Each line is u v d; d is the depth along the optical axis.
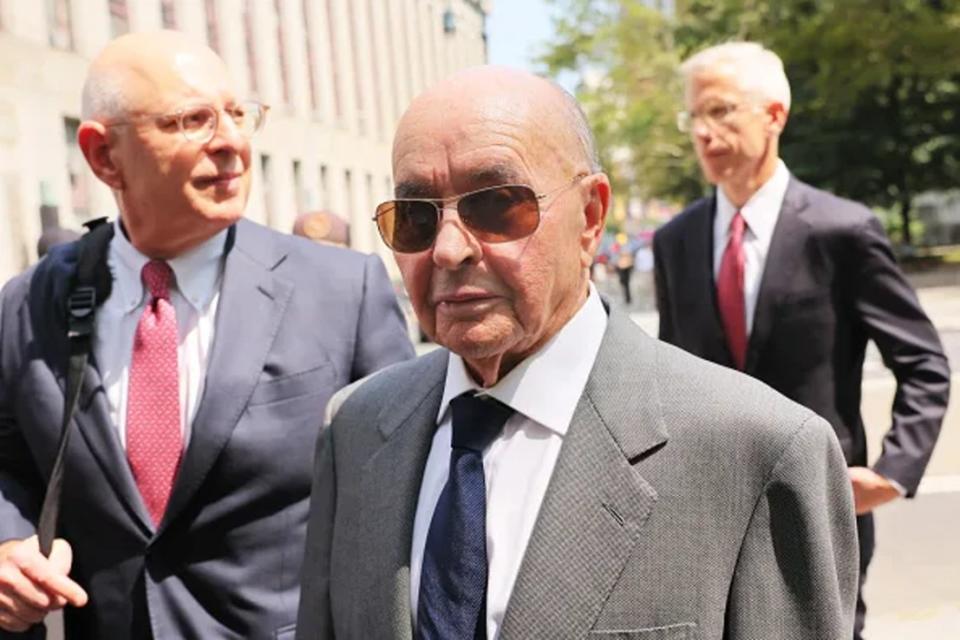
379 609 1.51
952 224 42.16
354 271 2.53
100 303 2.37
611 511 1.40
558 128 1.44
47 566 2.07
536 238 1.40
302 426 2.34
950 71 22.31
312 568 1.74
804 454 1.38
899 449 2.88
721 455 1.39
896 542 5.82
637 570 1.38
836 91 23.36
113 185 2.32
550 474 1.45
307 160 24.56
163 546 2.26
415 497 1.57
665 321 3.34
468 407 1.53
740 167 3.01
